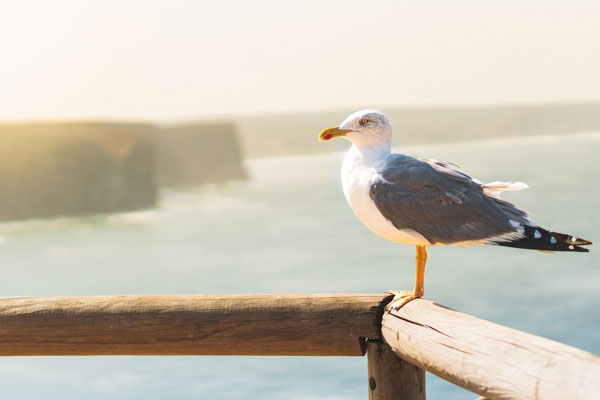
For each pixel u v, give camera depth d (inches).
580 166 3634.4
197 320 130.8
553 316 862.5
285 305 130.1
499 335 103.3
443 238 149.6
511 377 97.5
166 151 3248.0
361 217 159.0
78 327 132.6
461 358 107.6
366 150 158.1
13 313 133.7
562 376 90.4
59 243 2086.6
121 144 2586.1
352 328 128.6
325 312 128.9
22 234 2247.8
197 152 3351.4
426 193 150.0
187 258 1723.7
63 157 2459.4
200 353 133.6
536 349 96.4
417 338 117.8
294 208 2674.7
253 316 129.9
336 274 1360.7
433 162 161.0
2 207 2345.0
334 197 2955.2
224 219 2480.3
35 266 1712.6
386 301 128.6
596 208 2094.0
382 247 1600.6
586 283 1016.9
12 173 2377.0
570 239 143.2
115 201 2556.6
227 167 3440.0
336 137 158.7
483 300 976.9
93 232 2288.4
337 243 1749.5
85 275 1583.4
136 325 131.7
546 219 1955.0
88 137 2517.2
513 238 148.1
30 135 2425.0
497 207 151.9
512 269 1162.0
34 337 133.8
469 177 156.4
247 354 133.1
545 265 1169.4
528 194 2485.2
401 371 130.7
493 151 5132.9
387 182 152.3
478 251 1347.2
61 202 2449.6
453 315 115.6
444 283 1120.2
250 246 1828.2
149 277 1513.3
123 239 2128.4
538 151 4904.0
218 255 1728.6
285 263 1537.9
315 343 129.7
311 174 4200.3
